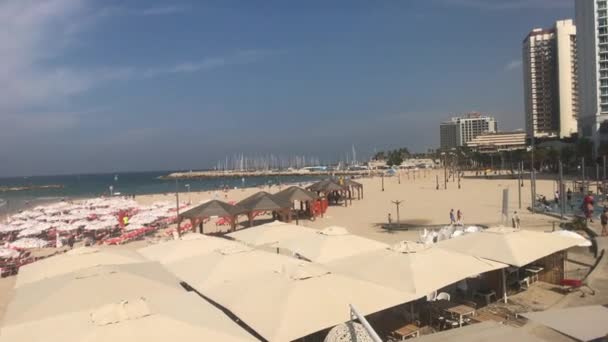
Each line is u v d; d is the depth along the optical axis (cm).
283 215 3262
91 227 3650
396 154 18425
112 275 1004
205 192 9062
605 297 1241
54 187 16950
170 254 1438
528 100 14988
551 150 9419
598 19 9262
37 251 3044
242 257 1223
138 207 5044
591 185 5591
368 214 3966
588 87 9550
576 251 1833
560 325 600
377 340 483
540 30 14438
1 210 7375
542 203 3800
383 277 1007
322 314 795
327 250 1366
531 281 1434
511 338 570
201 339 645
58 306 851
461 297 1331
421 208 4234
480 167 14088
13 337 663
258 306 835
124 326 645
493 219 3259
